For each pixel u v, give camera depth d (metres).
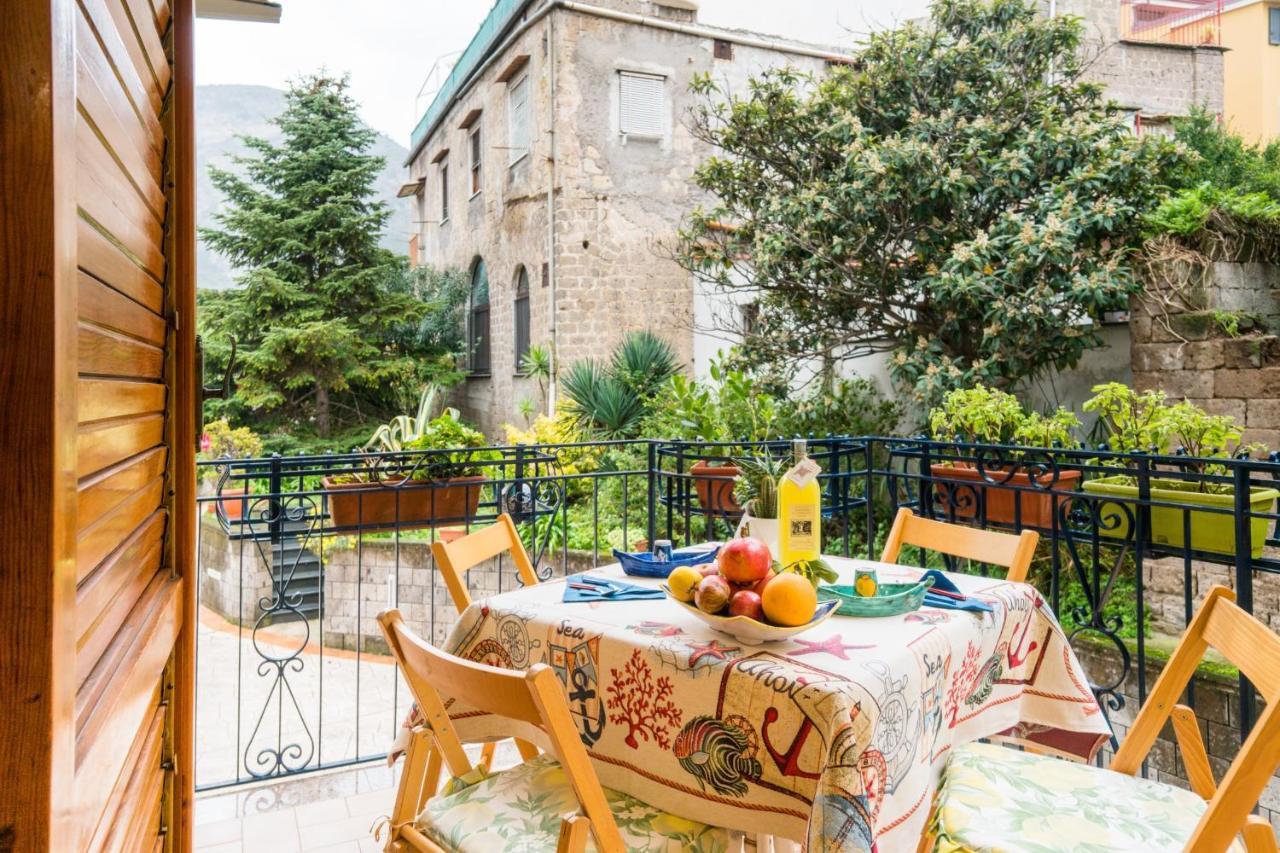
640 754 1.59
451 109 14.41
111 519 0.97
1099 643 4.03
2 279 0.62
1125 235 6.28
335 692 5.87
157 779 1.36
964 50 7.27
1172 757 3.61
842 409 7.62
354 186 13.79
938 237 6.96
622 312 10.30
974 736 1.83
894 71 7.53
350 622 7.53
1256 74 13.79
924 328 7.23
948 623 1.73
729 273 9.92
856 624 1.72
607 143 10.27
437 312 14.24
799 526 1.98
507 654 1.84
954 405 4.35
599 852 1.33
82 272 0.85
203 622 8.27
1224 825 1.24
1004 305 6.18
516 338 11.74
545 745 1.77
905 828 1.50
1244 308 5.68
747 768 1.44
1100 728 1.96
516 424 11.65
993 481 3.36
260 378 13.18
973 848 1.47
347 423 14.10
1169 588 4.49
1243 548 2.50
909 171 6.87
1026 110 7.13
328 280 13.42
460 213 14.09
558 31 10.02
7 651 0.62
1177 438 3.98
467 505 4.39
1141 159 6.47
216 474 9.08
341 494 4.02
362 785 2.96
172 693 1.51
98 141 0.90
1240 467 2.50
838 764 1.29
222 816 2.73
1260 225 5.72
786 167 8.03
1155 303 5.79
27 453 0.62
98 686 0.86
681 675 1.52
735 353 8.02
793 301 7.80
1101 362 6.62
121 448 1.05
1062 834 1.49
